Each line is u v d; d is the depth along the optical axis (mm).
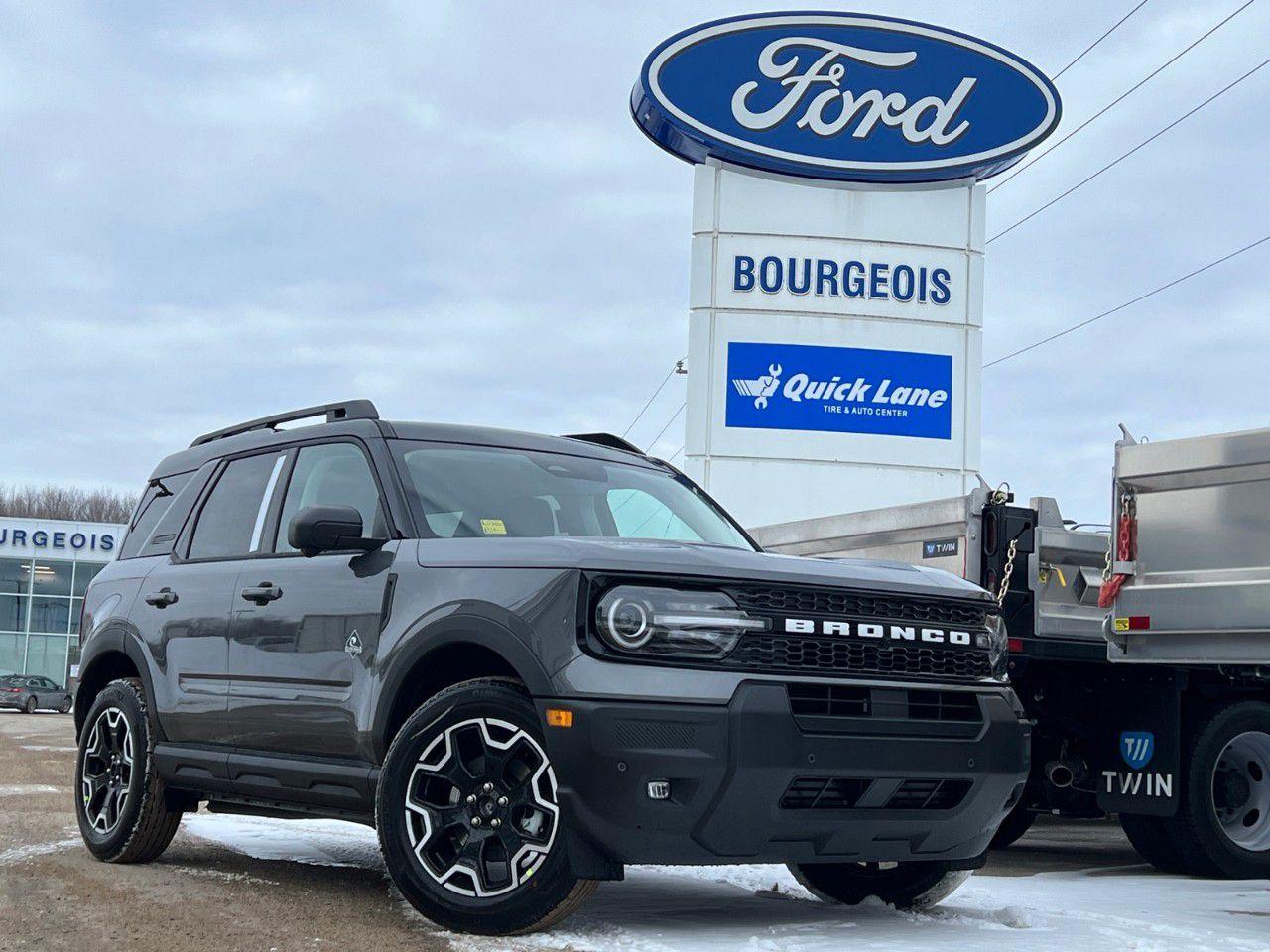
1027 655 7816
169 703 5832
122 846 6023
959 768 4402
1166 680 7375
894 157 20781
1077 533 8078
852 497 20594
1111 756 7602
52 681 46344
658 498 5719
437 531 4918
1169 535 6605
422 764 4418
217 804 5969
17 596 50438
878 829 4316
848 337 20812
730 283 20734
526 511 5191
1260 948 4434
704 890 5656
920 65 20953
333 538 4848
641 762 3973
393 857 4418
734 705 4039
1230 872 7328
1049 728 7961
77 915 4680
